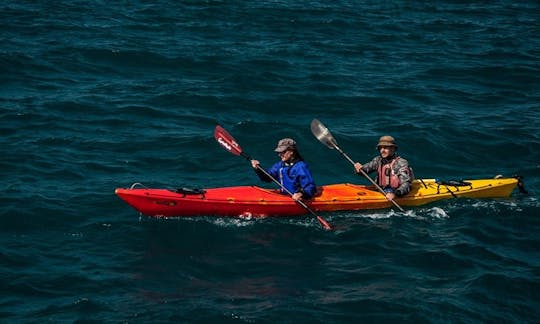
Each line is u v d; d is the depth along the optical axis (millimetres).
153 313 11352
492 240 14242
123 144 18547
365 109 21812
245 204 14914
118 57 25266
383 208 15750
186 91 22422
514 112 22094
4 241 13516
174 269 12812
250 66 25016
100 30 28375
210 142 18922
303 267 12984
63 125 19422
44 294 11875
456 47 29219
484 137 19938
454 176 17891
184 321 11156
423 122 20766
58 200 15258
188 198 14711
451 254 13508
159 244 13727
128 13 31406
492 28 32781
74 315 11281
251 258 13289
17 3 31625
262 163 18281
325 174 17875
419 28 32156
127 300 11742
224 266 12977
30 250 13258
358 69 25594
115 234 14047
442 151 19094
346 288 12266
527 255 13672
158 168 17422
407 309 11617
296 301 11789
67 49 25672
